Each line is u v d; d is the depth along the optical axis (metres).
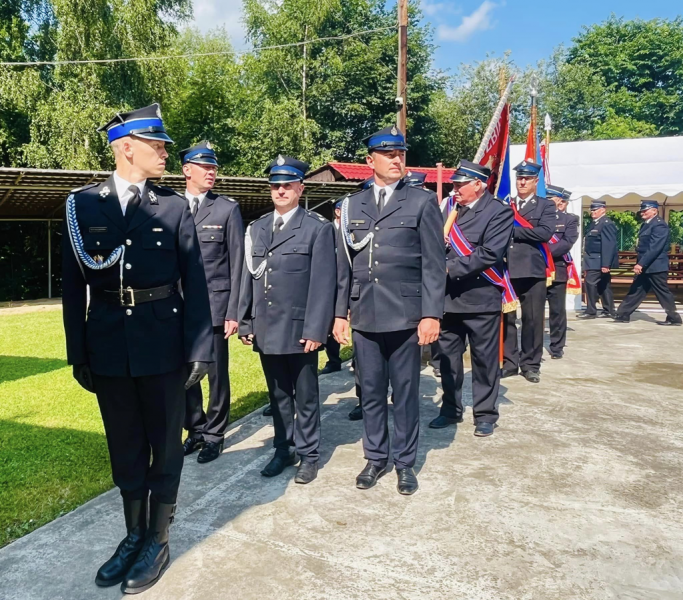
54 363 6.50
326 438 4.00
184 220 2.41
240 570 2.39
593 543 2.58
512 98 29.34
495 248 3.84
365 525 2.75
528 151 7.41
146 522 2.50
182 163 3.75
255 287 3.38
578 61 39.44
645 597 2.20
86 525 2.79
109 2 18.08
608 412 4.47
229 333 3.52
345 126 24.94
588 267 9.88
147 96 18.72
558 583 2.28
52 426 4.25
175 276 2.38
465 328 4.01
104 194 2.30
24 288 15.47
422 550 2.53
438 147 26.75
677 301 12.41
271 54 23.72
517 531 2.68
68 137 16.69
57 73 17.58
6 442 3.91
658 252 8.86
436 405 4.73
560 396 4.92
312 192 14.51
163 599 2.22
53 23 19.52
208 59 25.86
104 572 2.32
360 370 3.22
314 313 3.19
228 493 3.12
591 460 3.51
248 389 5.27
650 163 10.23
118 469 2.40
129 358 2.25
